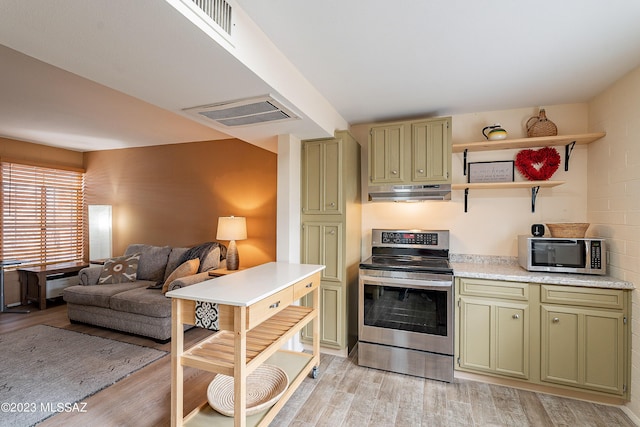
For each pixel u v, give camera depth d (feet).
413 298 8.36
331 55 6.33
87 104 9.73
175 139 14.06
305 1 4.68
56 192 15.93
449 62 6.65
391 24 5.31
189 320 5.54
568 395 7.42
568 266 7.79
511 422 6.53
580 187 8.86
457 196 9.95
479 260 9.69
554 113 9.11
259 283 6.29
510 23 5.28
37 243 15.17
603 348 7.06
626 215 7.04
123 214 16.01
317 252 9.61
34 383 7.72
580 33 5.56
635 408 6.65
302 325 7.25
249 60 5.03
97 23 3.77
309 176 9.68
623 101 7.21
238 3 4.73
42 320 12.25
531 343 7.57
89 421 6.38
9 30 3.91
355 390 7.64
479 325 7.98
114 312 10.85
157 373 8.31
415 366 8.32
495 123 9.60
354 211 10.20
